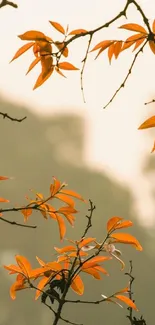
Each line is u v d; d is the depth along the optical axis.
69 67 3.43
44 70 3.43
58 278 3.61
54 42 3.41
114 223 3.60
